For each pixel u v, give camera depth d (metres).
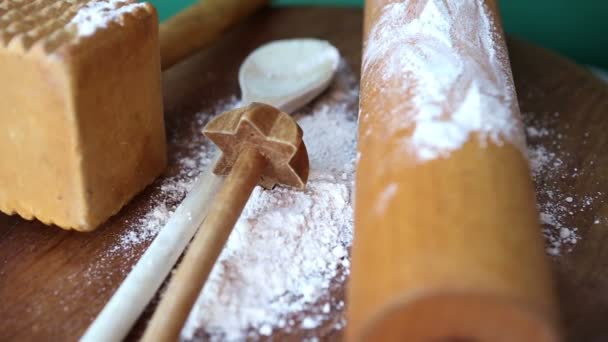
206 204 0.35
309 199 0.36
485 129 0.31
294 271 0.33
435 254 0.27
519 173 0.30
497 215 0.28
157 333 0.30
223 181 0.36
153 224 0.35
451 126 0.30
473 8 0.37
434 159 0.29
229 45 0.48
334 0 0.57
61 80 0.32
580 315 0.32
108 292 0.33
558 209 0.36
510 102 0.33
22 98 0.32
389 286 0.27
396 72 0.34
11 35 0.32
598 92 0.43
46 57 0.31
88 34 0.32
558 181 0.37
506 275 0.26
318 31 0.49
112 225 0.35
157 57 0.36
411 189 0.29
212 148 0.40
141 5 0.35
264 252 0.34
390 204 0.29
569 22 0.54
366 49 0.38
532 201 0.30
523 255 0.27
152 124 0.36
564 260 0.34
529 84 0.44
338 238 0.35
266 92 0.42
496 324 0.26
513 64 0.46
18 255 0.34
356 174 0.33
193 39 0.44
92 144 0.33
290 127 0.34
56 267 0.34
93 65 0.32
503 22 0.55
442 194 0.28
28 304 0.32
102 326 0.31
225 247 0.34
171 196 0.37
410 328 0.27
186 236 0.34
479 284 0.26
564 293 0.32
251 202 0.36
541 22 0.54
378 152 0.31
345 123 0.42
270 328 0.31
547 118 0.42
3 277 0.33
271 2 0.52
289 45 0.45
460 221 0.27
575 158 0.39
